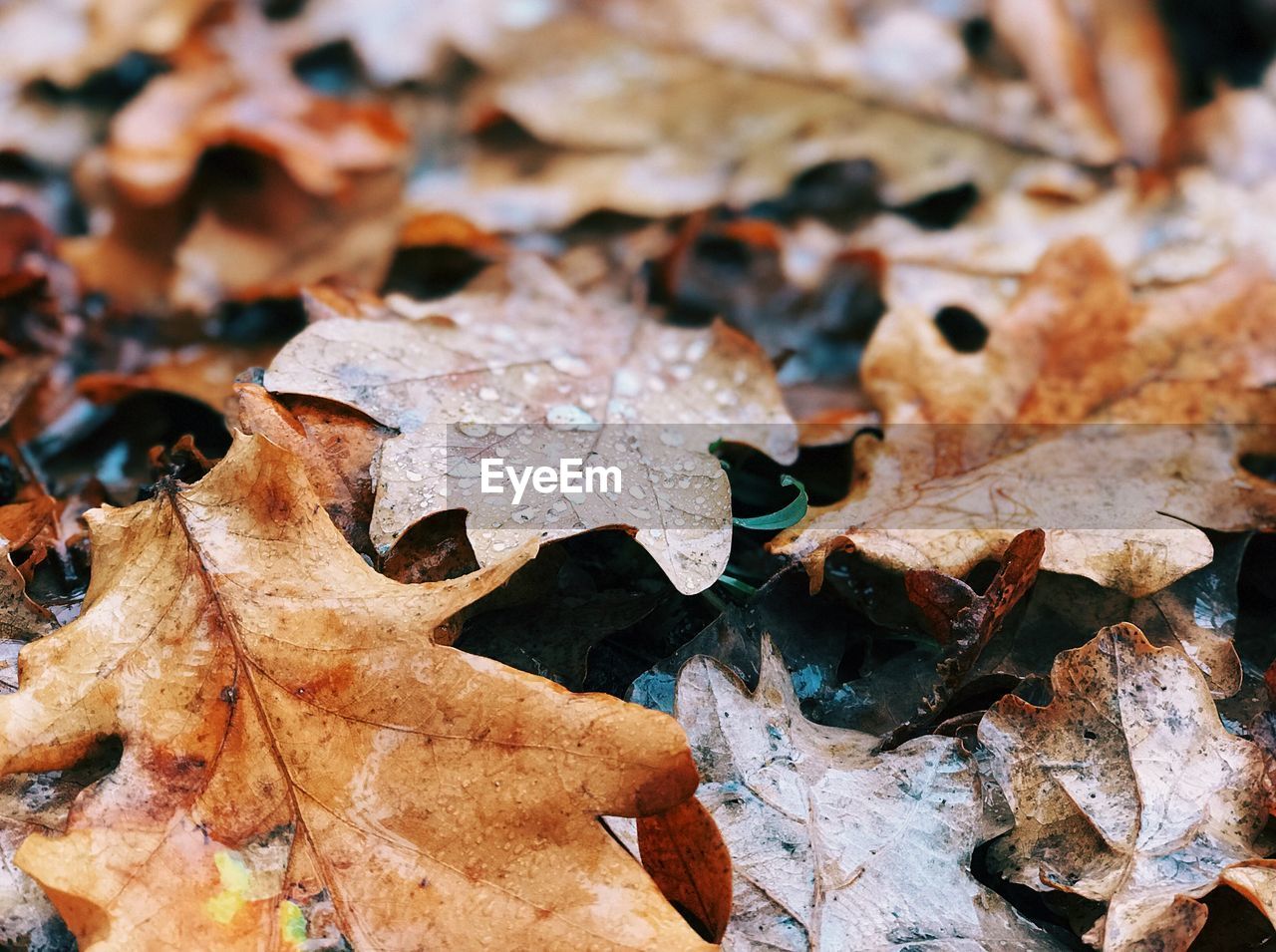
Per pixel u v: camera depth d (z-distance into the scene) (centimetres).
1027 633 33
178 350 43
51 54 56
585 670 32
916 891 29
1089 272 40
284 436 33
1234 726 32
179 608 30
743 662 33
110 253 47
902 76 58
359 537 33
